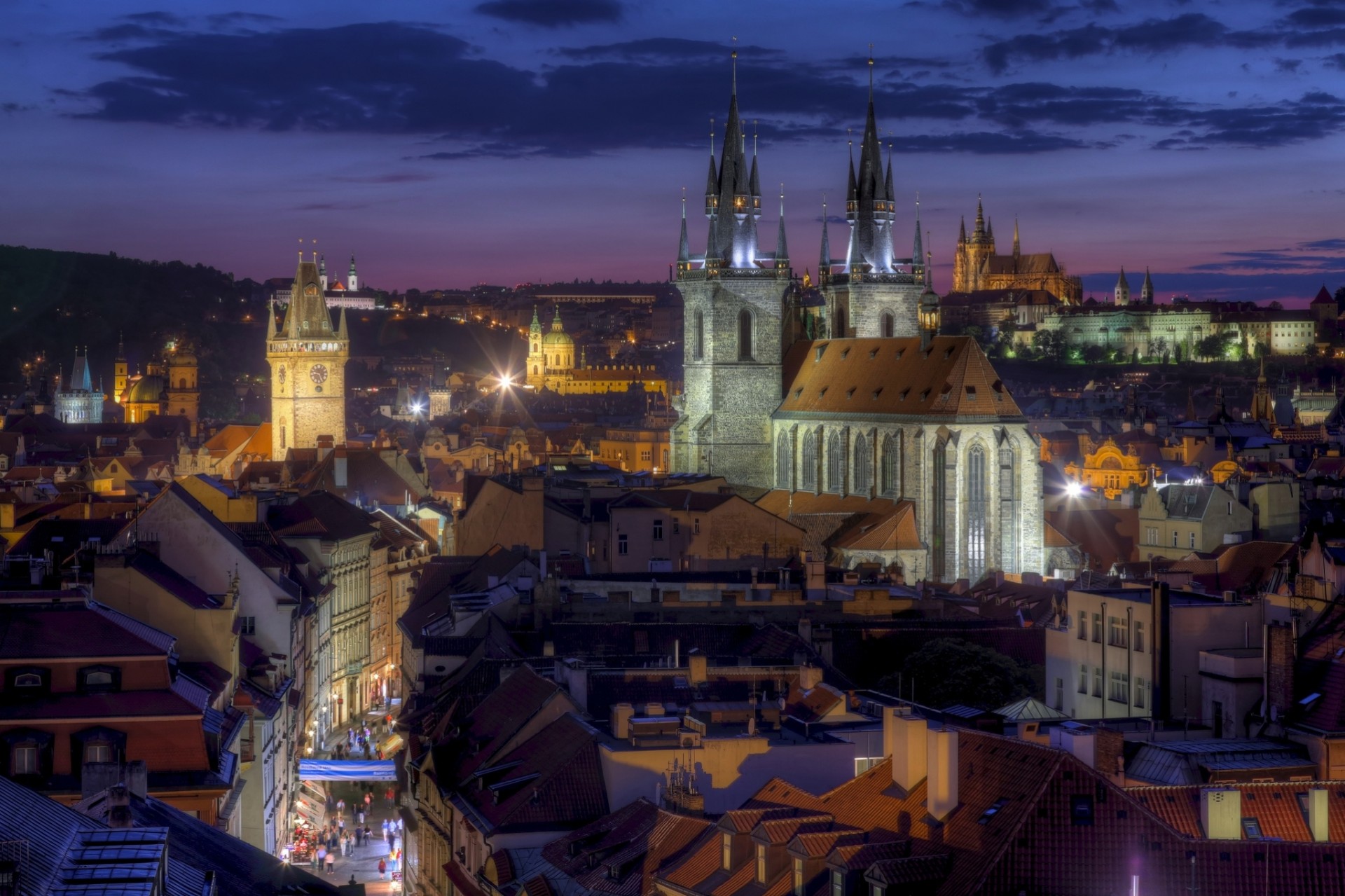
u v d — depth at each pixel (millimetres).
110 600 151375
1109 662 147125
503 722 143375
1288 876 88375
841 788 108375
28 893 68625
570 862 113562
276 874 100938
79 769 123438
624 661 159625
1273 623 121750
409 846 159875
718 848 103188
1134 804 91438
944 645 173375
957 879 89875
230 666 152875
